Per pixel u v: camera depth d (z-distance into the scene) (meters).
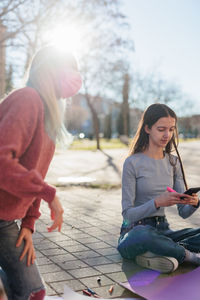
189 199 3.01
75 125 67.19
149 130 3.37
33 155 1.80
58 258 3.50
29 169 1.80
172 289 2.75
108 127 57.88
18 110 1.71
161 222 3.41
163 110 3.27
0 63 13.48
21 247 1.92
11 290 1.94
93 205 6.29
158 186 3.40
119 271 3.17
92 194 7.59
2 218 1.83
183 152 24.25
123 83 33.16
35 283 1.92
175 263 3.04
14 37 11.64
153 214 3.37
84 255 3.59
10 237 1.89
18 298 1.92
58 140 2.00
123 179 3.38
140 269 3.21
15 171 1.64
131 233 3.19
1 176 1.63
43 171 1.96
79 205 6.26
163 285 2.83
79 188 8.48
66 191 7.99
